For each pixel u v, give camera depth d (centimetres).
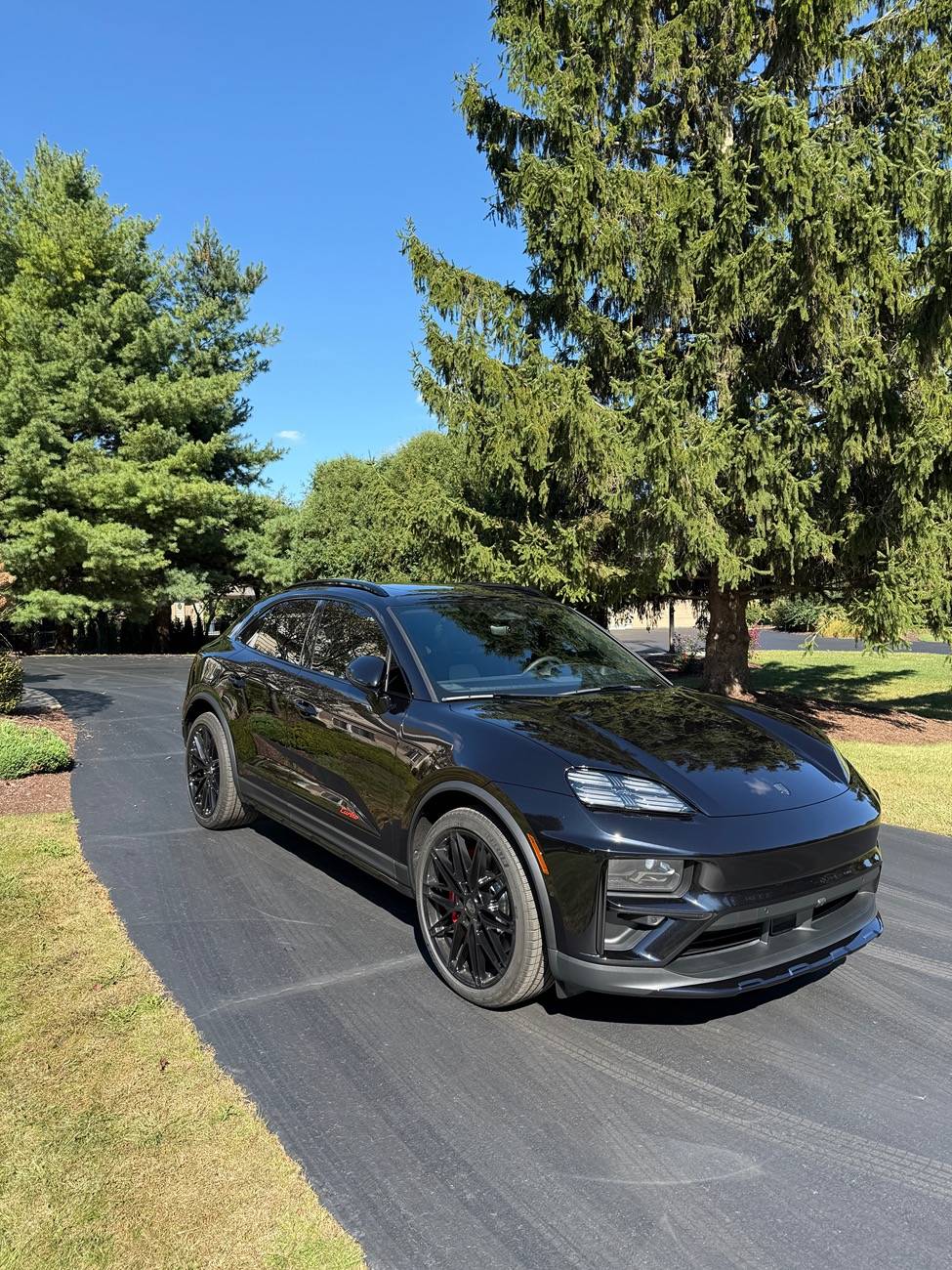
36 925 386
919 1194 225
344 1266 197
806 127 835
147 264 2823
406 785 355
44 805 592
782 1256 202
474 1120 253
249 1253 201
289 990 332
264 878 456
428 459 2816
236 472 3034
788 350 948
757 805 297
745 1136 248
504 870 305
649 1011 322
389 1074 276
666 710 372
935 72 946
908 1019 319
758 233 877
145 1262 197
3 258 2725
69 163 2725
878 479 951
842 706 1357
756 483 912
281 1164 232
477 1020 312
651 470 870
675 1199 221
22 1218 210
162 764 737
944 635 1030
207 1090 265
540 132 1090
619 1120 255
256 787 487
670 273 936
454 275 1012
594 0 966
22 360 2447
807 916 303
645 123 1019
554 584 1033
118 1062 279
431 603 441
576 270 991
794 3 914
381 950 370
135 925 391
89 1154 234
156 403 2570
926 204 840
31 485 2448
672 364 1000
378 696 379
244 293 3056
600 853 278
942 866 507
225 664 535
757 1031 309
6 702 928
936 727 1180
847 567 1048
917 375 845
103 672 1667
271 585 3005
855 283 866
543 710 358
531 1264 199
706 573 1182
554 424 930
